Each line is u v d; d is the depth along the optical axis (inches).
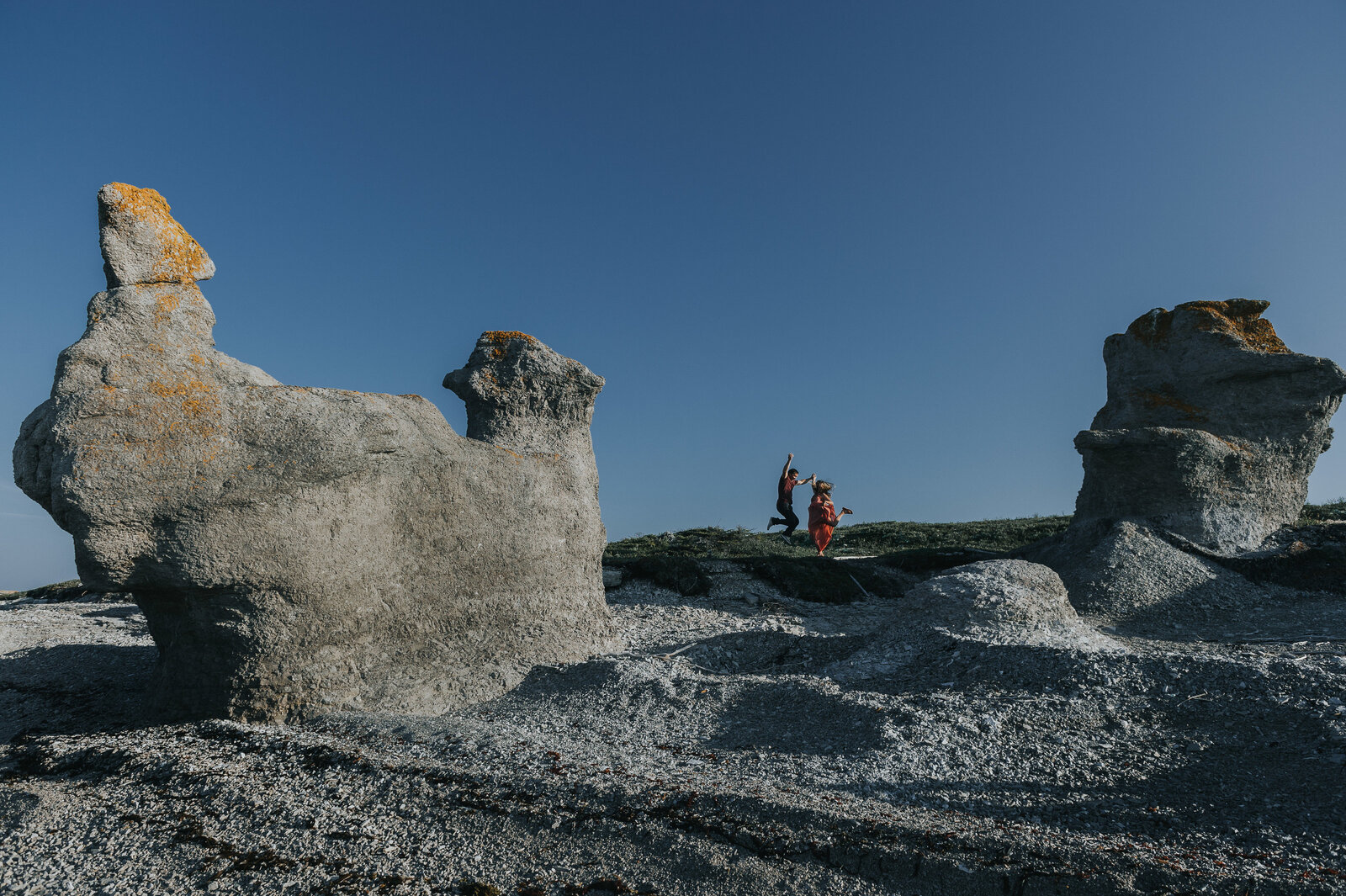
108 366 212.2
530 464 309.0
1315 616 347.6
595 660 279.9
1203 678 215.0
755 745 207.5
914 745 194.7
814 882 126.4
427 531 272.4
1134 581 394.3
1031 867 125.4
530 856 139.2
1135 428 453.7
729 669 303.9
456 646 276.4
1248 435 449.7
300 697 235.6
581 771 173.8
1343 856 132.1
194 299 231.6
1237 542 430.9
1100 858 126.6
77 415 205.5
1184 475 431.8
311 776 177.8
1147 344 487.8
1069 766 181.6
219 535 217.8
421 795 162.4
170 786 175.3
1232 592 390.0
